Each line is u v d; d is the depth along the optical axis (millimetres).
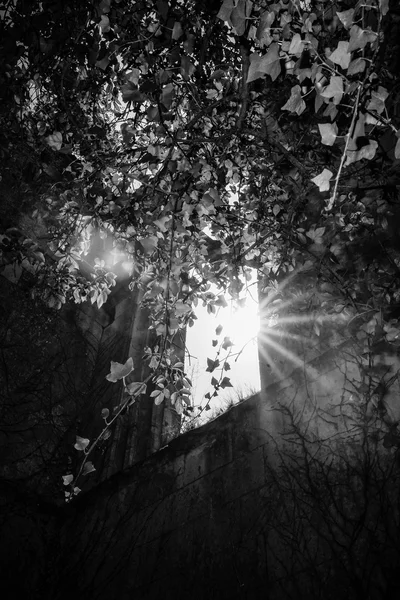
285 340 6328
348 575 3822
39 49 3227
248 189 4418
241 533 4930
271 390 5531
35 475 7355
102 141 4066
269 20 2059
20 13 3100
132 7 3199
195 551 5262
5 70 3367
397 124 2803
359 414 4449
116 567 5922
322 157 3719
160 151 3373
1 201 6535
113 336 9984
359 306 3934
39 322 8445
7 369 7520
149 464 6555
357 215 4020
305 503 4500
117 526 6309
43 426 7844
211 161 3883
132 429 8531
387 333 3557
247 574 4648
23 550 6453
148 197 3709
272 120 3668
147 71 3125
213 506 5410
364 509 4027
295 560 4324
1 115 3846
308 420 4918
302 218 4180
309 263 3957
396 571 3600
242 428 5648
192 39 2887
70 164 3947
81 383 9000
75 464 8055
